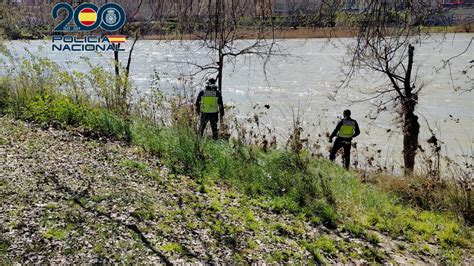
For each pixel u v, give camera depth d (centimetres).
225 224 679
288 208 812
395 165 1416
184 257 550
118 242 558
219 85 1284
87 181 771
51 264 484
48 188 705
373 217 834
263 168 970
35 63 1360
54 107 1237
